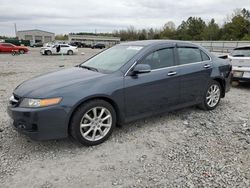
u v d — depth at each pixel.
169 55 4.84
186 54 5.15
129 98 4.22
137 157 3.65
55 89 3.71
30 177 3.16
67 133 3.73
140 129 4.62
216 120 5.11
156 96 4.57
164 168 3.36
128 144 4.04
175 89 4.83
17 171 3.28
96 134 4.04
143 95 4.38
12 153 3.74
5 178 3.13
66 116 3.65
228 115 5.43
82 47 68.81
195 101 5.32
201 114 5.45
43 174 3.23
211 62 5.55
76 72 4.44
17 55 30.75
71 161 3.54
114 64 4.48
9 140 4.15
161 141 4.16
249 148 3.88
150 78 4.43
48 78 4.21
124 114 4.25
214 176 3.16
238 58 7.99
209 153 3.74
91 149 3.88
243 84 9.19
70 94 3.69
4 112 5.58
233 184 2.99
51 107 3.56
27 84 4.11
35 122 3.55
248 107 6.07
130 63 4.31
